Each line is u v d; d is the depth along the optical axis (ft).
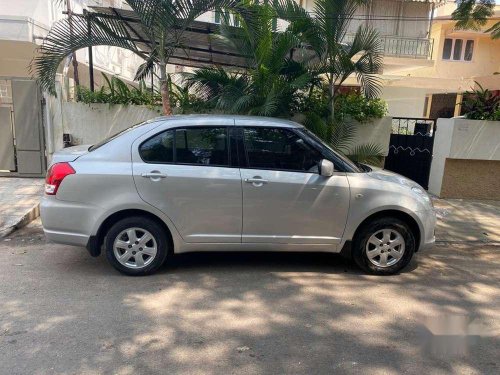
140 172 14.26
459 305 13.57
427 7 52.13
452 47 65.92
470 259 18.35
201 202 14.53
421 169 31.30
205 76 25.43
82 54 42.75
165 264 16.26
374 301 13.65
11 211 21.88
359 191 15.10
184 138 14.71
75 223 14.33
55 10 39.58
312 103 26.76
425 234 15.78
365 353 10.64
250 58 25.72
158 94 29.17
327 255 17.90
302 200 14.89
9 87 28.71
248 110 23.32
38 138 29.04
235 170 14.69
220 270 15.88
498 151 28.35
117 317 12.04
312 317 12.44
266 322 12.05
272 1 24.49
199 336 11.18
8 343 10.55
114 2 52.95
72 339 10.83
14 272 15.16
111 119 29.12
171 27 22.74
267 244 15.15
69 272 15.26
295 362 10.16
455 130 28.02
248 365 9.98
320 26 24.22
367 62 25.77
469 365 10.25
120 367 9.74
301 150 15.20
